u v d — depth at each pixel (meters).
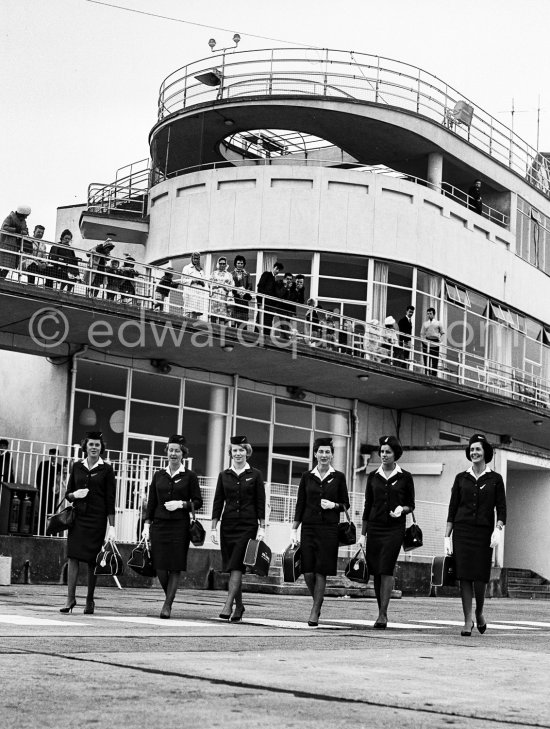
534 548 32.19
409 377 28.31
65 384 24.72
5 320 23.06
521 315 35.56
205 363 26.86
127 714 5.46
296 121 30.45
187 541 12.08
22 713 5.41
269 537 24.77
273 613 14.11
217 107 29.84
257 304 26.39
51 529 11.99
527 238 36.09
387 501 12.20
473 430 34.75
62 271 22.94
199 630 10.28
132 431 25.94
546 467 31.61
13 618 10.63
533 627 14.47
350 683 6.92
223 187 29.70
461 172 34.00
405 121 30.66
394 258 29.97
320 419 30.16
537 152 37.03
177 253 29.98
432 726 5.48
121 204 33.62
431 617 15.30
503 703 6.43
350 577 12.22
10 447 20.03
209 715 5.50
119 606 13.76
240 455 12.30
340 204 29.55
